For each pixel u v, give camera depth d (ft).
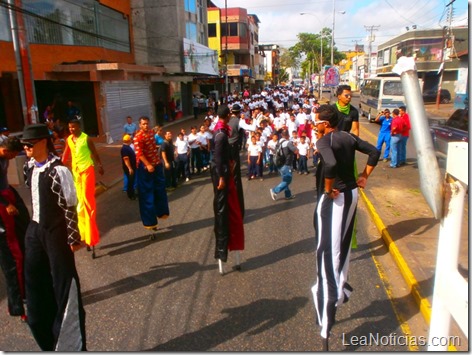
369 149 11.22
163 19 79.92
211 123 41.83
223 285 15.15
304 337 11.82
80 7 55.42
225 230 15.51
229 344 11.57
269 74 263.70
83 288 15.24
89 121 55.31
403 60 8.07
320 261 11.37
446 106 98.53
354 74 242.17
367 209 23.77
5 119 43.57
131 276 16.16
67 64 49.80
